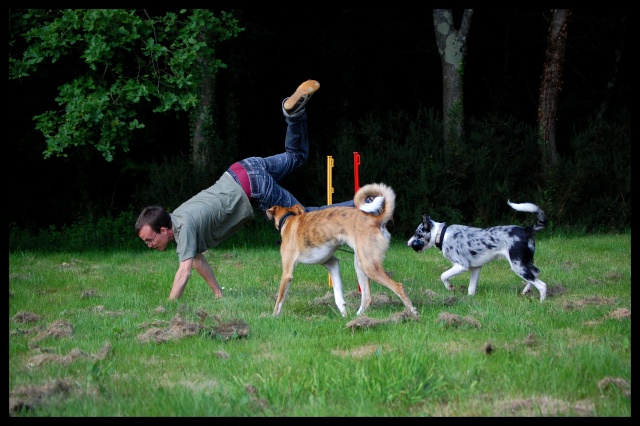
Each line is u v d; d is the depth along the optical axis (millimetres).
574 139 17312
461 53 16609
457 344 6141
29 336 6781
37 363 5695
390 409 4656
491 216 16375
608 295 8586
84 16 12859
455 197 16062
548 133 17328
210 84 16203
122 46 13250
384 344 6176
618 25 20469
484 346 5973
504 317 7176
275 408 4738
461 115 16625
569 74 21594
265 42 19141
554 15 17062
